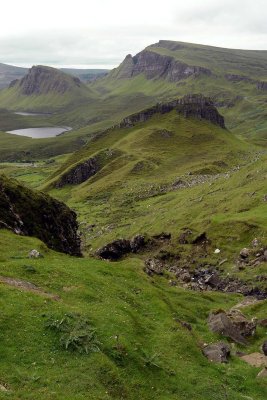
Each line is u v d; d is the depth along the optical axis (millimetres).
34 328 30641
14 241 51875
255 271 67688
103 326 33688
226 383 32469
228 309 51656
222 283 67875
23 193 68938
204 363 34438
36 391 24531
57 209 76438
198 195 148375
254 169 137250
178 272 77812
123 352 31172
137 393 28016
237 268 71438
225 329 41594
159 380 30281
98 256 87500
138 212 168250
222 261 77125
